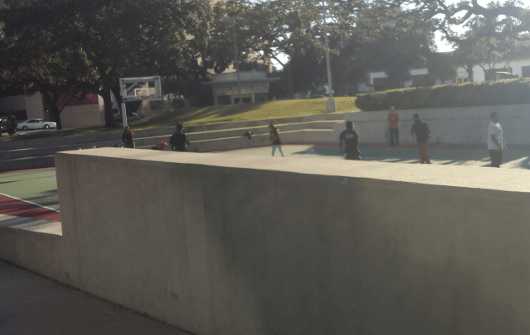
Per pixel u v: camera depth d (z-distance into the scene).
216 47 57.97
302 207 2.94
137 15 31.28
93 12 30.64
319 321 2.95
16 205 13.38
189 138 29.73
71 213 5.54
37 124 60.78
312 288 2.96
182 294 4.11
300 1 53.78
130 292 4.79
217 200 3.56
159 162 4.09
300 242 2.98
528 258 1.95
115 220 4.79
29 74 34.03
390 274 2.50
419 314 2.40
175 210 4.00
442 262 2.26
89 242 5.29
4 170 25.80
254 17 55.06
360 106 25.44
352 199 2.64
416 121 14.77
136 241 4.56
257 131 30.98
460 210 2.16
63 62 32.75
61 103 64.06
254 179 3.25
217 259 3.65
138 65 32.28
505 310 2.05
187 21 33.38
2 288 5.96
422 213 2.31
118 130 34.62
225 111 39.94
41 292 5.69
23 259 6.84
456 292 2.23
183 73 59.69
